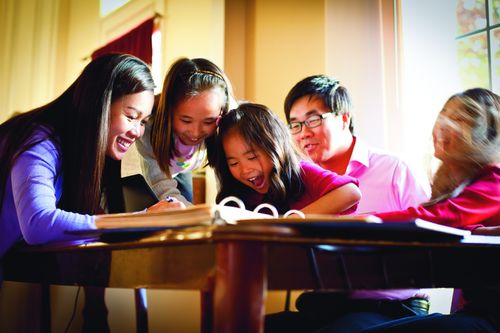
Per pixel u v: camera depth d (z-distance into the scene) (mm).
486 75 2189
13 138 1251
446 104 1493
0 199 1241
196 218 783
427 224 758
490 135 1409
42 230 1083
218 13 2643
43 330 1456
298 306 1498
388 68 2326
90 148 1293
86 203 1298
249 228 702
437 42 2285
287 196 1555
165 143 1624
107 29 3537
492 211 1289
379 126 2312
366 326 1186
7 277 1326
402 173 1900
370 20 2396
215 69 1632
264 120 1539
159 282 809
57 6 3639
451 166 1430
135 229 822
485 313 1130
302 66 2486
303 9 2521
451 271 907
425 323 1057
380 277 829
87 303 1594
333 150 1824
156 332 1660
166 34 3025
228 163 1579
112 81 1319
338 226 746
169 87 1595
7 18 3549
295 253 758
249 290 688
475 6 2229
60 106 1360
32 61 3557
